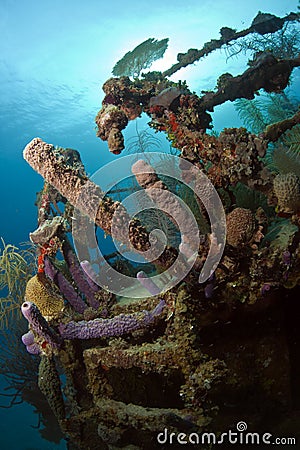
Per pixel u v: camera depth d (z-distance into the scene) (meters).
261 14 1.81
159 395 1.29
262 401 1.24
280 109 2.32
